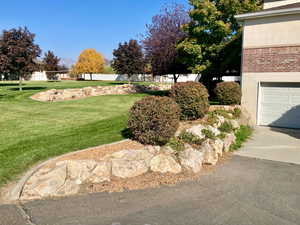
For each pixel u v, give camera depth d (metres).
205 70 16.47
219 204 4.23
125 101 16.41
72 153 5.73
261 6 16.05
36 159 5.59
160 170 5.38
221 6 15.69
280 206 4.20
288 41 10.92
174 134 6.66
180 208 4.06
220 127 8.42
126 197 4.38
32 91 20.02
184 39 17.33
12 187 4.46
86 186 4.67
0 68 19.25
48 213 3.81
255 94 11.94
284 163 6.63
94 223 3.57
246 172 5.86
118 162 5.12
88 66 50.88
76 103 15.41
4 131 8.34
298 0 13.04
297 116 11.34
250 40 11.87
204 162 6.24
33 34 20.30
